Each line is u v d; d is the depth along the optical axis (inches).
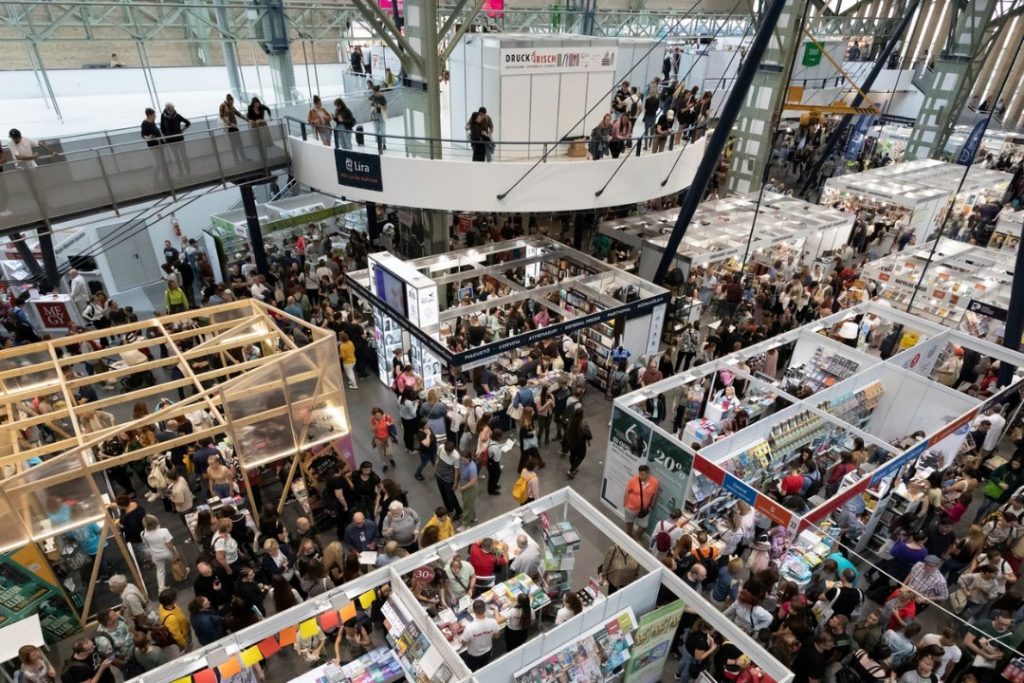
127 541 298.4
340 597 211.8
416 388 388.5
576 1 933.8
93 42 524.4
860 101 792.3
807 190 885.2
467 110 649.0
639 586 224.5
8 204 375.9
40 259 551.2
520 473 320.8
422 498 353.7
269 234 616.4
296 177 546.0
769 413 396.5
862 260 667.4
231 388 293.9
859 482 277.7
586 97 621.3
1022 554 280.7
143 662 226.8
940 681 233.3
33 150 419.8
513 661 197.6
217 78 621.3
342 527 316.8
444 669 195.9
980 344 414.3
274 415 313.9
